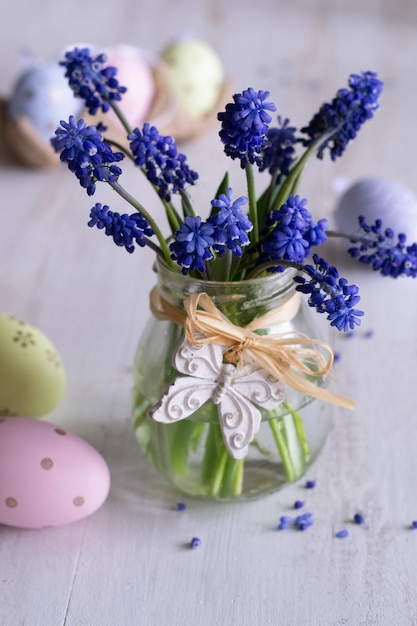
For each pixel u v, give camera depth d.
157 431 0.52
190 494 0.55
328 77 0.89
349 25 0.98
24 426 0.53
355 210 0.67
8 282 0.69
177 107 0.79
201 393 0.49
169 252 0.49
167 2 1.04
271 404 0.50
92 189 0.45
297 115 0.83
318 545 0.53
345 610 0.50
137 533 0.53
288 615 0.50
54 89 0.77
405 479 0.56
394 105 0.84
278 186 0.51
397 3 1.02
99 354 0.63
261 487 0.53
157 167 0.49
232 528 0.54
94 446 0.58
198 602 0.50
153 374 0.51
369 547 0.52
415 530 0.53
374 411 0.59
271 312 0.49
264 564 0.52
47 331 0.65
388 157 0.79
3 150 0.81
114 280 0.69
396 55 0.92
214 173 0.64
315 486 0.55
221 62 0.92
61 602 0.51
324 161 0.78
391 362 0.62
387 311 0.66
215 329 0.48
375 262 0.51
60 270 0.70
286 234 0.45
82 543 0.53
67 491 0.52
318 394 0.50
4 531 0.54
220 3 1.03
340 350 0.63
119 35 0.97
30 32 0.98
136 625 0.50
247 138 0.44
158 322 0.51
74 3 1.04
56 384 0.57
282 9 1.01
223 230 0.44
